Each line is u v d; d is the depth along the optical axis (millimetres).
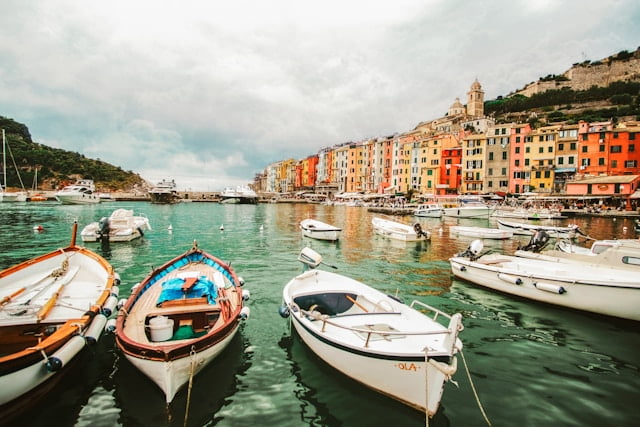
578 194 55500
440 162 78625
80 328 7328
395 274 16859
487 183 70750
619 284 10508
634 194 50625
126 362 8156
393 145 92375
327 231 27547
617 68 102188
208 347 7066
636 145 58531
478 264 14305
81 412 6449
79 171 130000
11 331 7613
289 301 9102
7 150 115688
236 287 10273
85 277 11383
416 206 65250
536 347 9305
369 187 102000
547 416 6527
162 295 8977
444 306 12305
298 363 8344
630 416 6562
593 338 9852
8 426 6059
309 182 131000
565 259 14570
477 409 6715
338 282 10891
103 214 50375
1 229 32688
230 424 6270
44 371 6340
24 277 10938
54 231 31328
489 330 10344
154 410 6559
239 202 95500
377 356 6707
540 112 103250
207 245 25266
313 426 6262
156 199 93312
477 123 99000
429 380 6250
